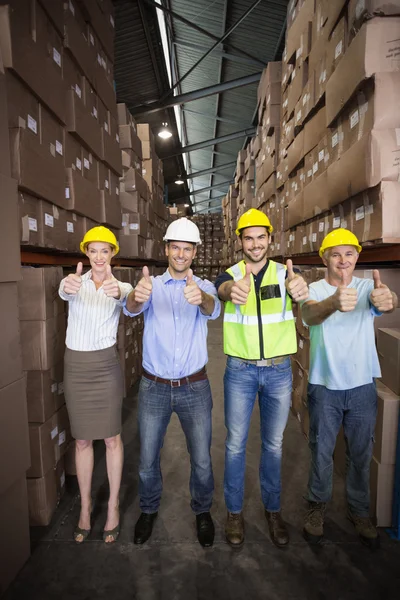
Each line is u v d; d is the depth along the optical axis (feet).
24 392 5.69
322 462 6.24
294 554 6.08
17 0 6.00
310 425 6.45
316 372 6.23
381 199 5.76
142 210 16.69
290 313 6.08
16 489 5.65
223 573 5.71
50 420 7.10
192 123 34.63
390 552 6.13
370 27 5.66
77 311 6.26
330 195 7.66
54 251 8.41
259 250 5.93
